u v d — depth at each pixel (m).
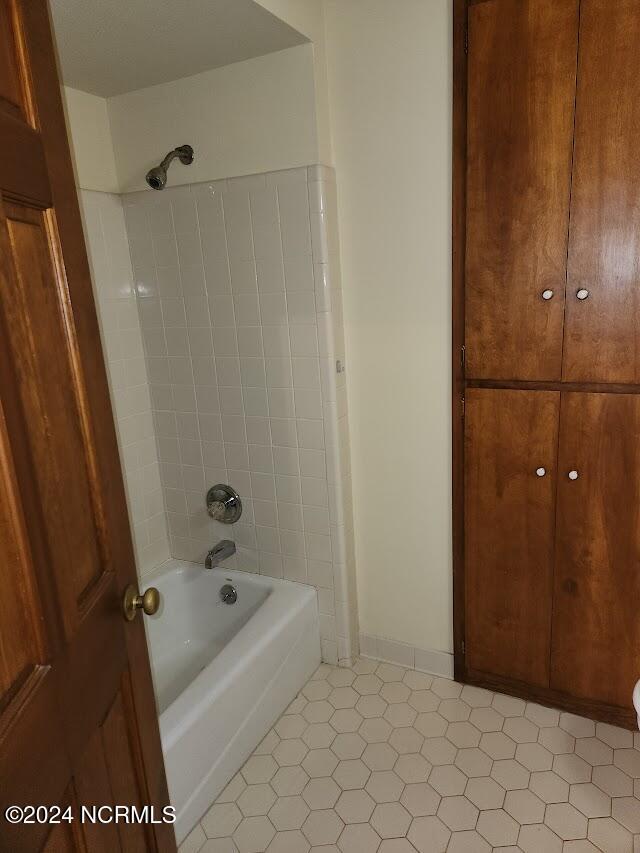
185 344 2.12
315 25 1.64
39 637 0.74
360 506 2.08
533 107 1.51
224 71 1.77
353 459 2.04
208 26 1.49
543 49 1.46
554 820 1.54
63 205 0.87
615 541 1.69
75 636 0.83
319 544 2.08
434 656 2.09
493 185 1.60
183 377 2.17
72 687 0.82
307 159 1.73
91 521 0.93
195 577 2.32
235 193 1.86
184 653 2.31
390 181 1.75
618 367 1.57
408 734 1.86
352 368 1.95
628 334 1.54
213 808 1.65
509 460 1.78
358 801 1.64
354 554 2.13
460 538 1.92
